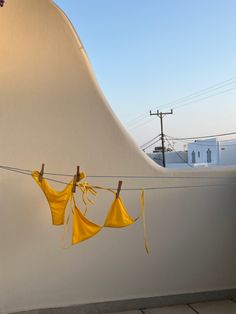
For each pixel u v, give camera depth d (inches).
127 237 209.2
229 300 218.2
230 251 221.1
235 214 221.6
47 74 197.9
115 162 206.7
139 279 210.5
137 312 205.6
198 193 217.8
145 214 211.3
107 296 206.8
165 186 213.6
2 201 195.5
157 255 212.7
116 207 183.0
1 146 194.7
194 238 217.2
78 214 181.3
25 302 198.2
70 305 201.9
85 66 201.6
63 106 199.9
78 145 201.9
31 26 195.3
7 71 194.2
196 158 1031.6
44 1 195.0
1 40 192.9
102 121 204.7
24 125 196.2
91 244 204.8
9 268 197.2
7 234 196.4
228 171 221.1
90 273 205.0
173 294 213.9
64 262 201.9
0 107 194.2
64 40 198.8
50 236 199.9
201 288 217.8
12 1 192.7
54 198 180.1
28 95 196.4
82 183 193.3
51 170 198.7
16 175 196.1
